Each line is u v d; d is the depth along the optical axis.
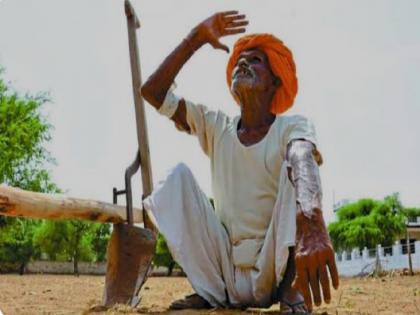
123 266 4.27
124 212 5.04
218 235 3.57
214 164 3.75
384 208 38.94
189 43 3.73
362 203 40.19
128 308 3.88
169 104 3.74
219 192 3.71
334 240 39.47
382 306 5.00
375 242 37.50
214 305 3.55
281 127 3.54
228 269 3.55
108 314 3.67
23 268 31.64
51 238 35.09
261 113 3.66
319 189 2.95
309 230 2.77
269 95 3.70
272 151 3.52
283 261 3.20
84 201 4.49
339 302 5.19
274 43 3.69
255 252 3.48
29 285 11.29
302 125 3.43
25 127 22.56
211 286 3.56
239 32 3.77
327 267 2.73
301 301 3.24
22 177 23.16
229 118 3.79
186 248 3.50
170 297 6.96
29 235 35.16
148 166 4.79
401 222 38.69
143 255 4.29
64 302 5.95
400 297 6.52
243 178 3.59
